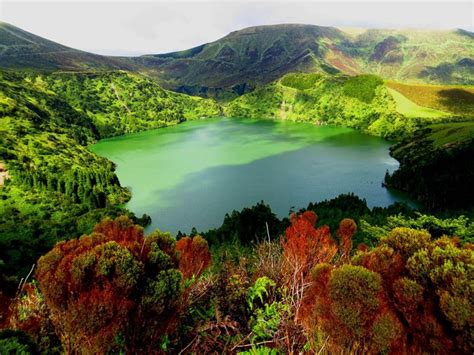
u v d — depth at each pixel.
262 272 9.02
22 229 69.94
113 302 4.83
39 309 6.00
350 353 4.51
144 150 167.88
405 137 158.62
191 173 123.56
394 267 5.22
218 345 6.38
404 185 99.81
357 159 136.38
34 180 97.00
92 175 101.06
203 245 8.54
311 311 5.41
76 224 76.31
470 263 4.44
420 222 25.16
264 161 136.75
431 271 4.58
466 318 3.97
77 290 4.86
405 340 4.41
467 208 71.19
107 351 4.80
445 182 84.94
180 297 5.49
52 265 5.27
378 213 59.62
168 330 5.52
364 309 4.48
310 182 108.88
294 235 9.48
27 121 144.12
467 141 112.94
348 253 10.36
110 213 81.06
